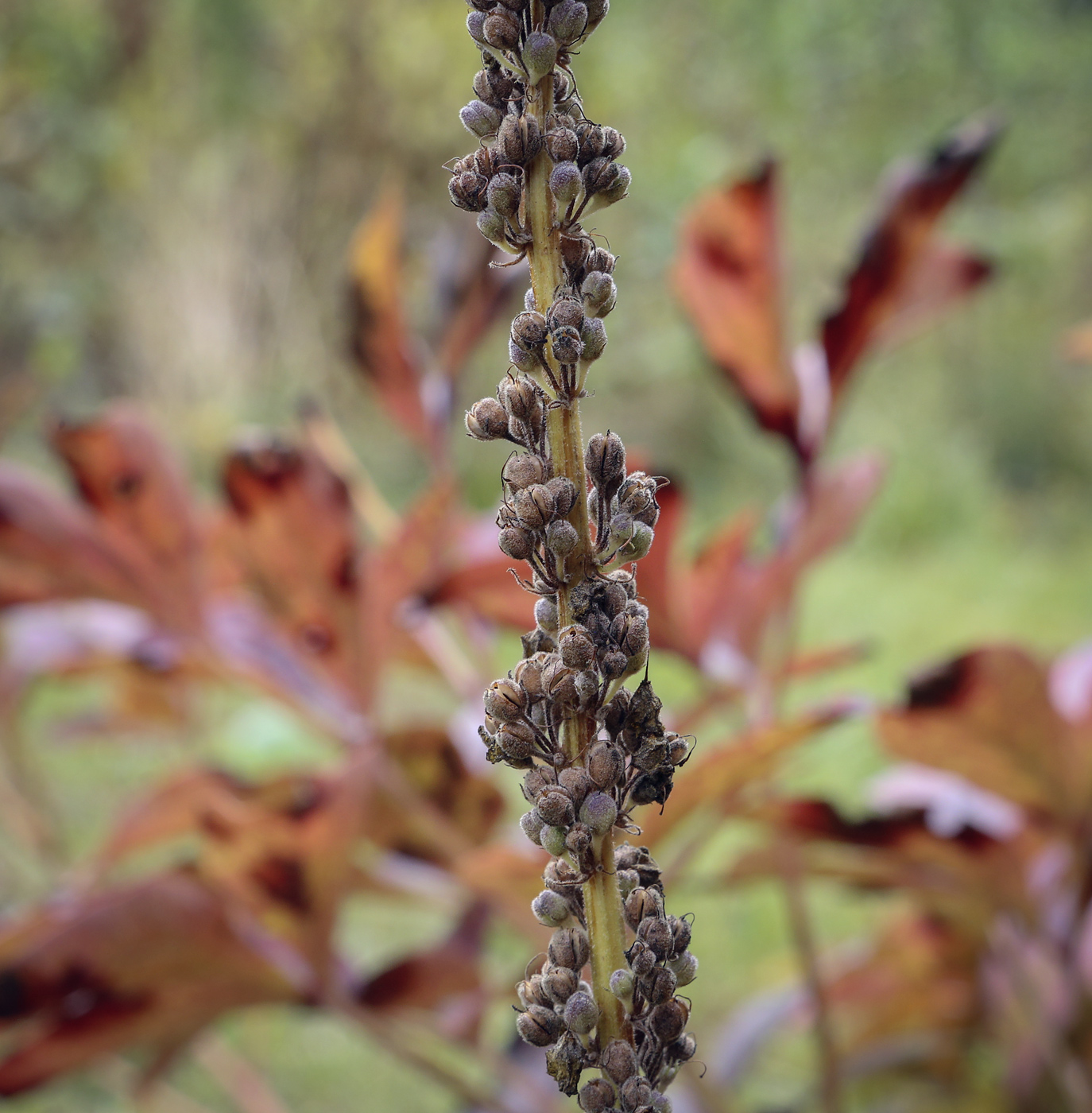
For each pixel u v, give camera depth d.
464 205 0.29
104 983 0.42
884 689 1.50
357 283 0.53
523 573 0.44
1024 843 0.49
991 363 2.80
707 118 2.29
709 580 0.50
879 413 2.65
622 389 2.55
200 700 0.82
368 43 2.96
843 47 2.16
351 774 0.43
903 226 0.47
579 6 0.28
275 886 0.44
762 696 0.49
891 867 0.49
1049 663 0.43
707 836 0.44
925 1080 0.66
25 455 1.86
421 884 0.53
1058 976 0.53
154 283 2.69
